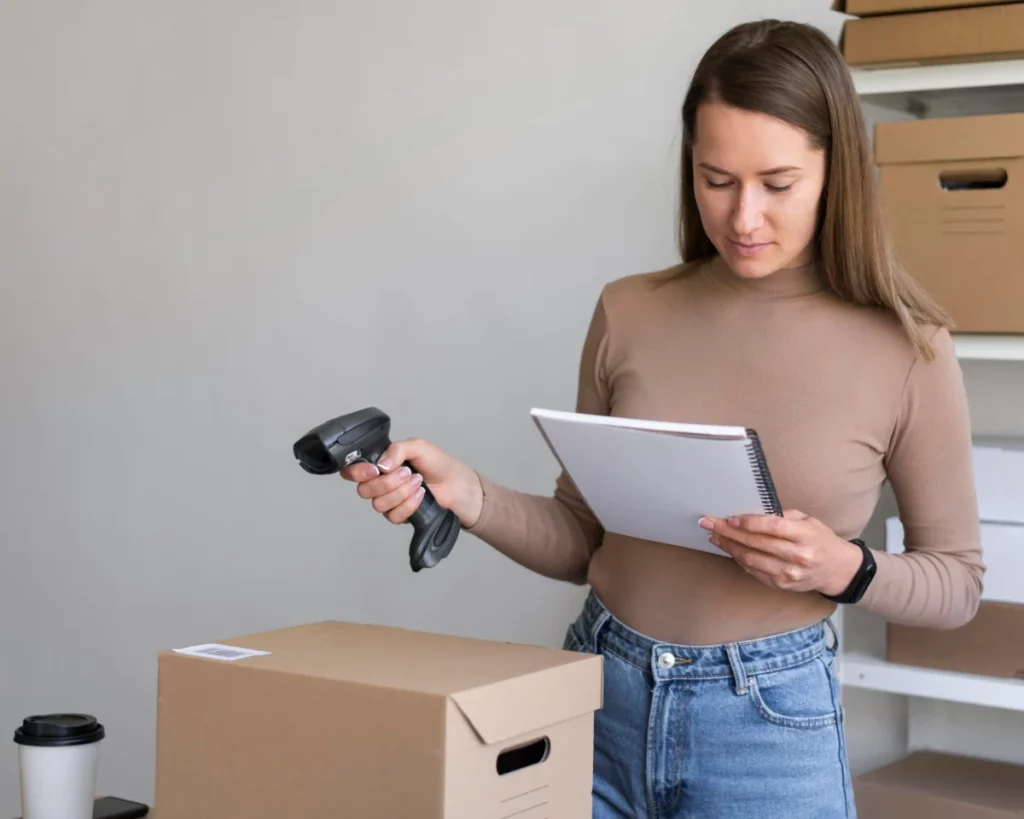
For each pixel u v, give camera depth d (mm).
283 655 1123
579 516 1549
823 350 1345
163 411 2824
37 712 3027
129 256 2844
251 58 2656
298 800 1048
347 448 1246
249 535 2736
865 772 1998
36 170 2949
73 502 2951
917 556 1357
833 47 1301
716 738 1299
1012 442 1890
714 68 1281
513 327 2398
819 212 1338
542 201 2350
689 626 1330
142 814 1510
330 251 2590
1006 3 1607
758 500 1188
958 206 1636
